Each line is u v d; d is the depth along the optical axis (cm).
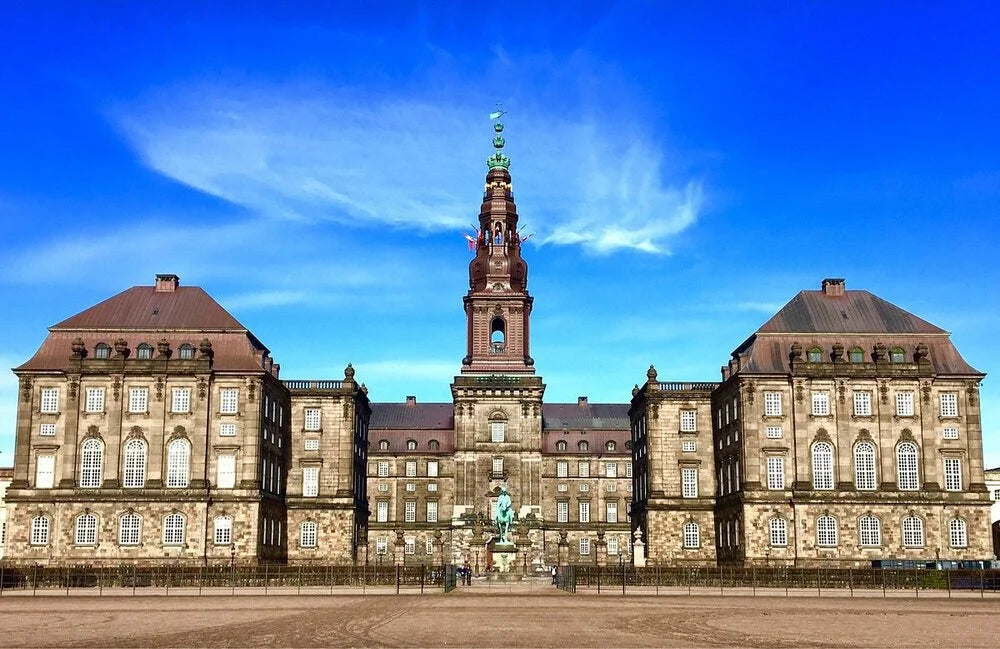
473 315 15838
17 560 11431
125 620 5666
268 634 4953
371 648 4428
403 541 16062
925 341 12250
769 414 11956
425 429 17150
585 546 16800
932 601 7456
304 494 13200
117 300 12475
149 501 11519
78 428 11706
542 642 4659
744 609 6538
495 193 16462
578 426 17562
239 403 11844
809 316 12462
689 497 13412
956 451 11812
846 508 11688
